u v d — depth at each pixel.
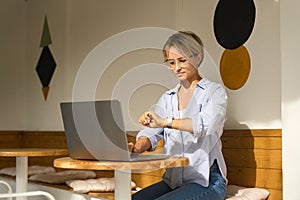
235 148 3.55
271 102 3.38
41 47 5.78
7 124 5.95
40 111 5.76
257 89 3.47
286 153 3.08
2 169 5.40
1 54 5.96
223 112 2.84
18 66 6.04
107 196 3.72
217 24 3.76
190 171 2.91
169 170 3.04
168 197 2.71
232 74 3.63
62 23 5.45
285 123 3.09
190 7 3.99
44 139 5.61
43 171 5.06
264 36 3.44
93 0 5.06
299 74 3.04
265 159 3.35
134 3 4.56
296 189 3.02
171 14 4.17
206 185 2.85
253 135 3.44
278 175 3.26
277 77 3.35
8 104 5.96
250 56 3.52
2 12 5.98
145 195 2.98
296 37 3.06
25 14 6.09
